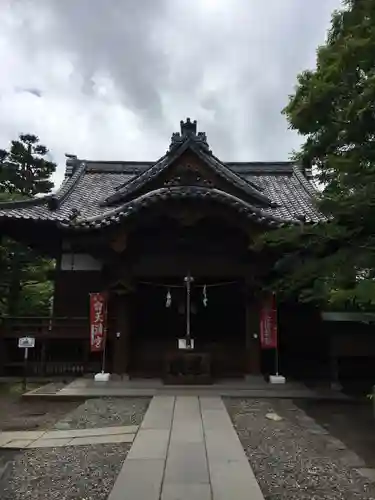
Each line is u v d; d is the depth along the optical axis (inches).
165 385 472.4
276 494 195.5
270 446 270.8
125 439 282.4
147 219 476.4
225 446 263.1
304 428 320.5
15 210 575.2
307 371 552.4
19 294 874.8
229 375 538.9
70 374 548.7
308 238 323.3
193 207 462.9
